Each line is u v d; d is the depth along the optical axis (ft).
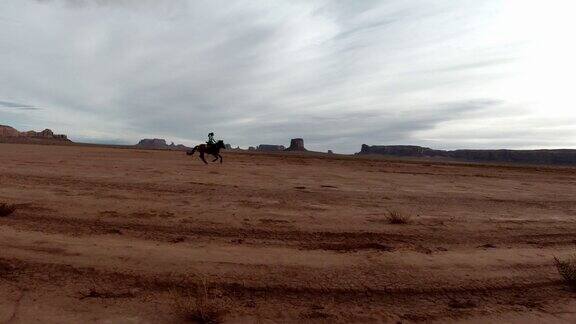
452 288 17.33
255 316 13.98
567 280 18.48
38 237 21.62
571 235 28.63
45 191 35.55
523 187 66.69
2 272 16.69
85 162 73.77
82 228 23.99
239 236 23.97
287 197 39.55
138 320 13.25
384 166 122.83
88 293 15.16
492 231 28.48
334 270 18.75
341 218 30.12
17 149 127.13
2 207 25.93
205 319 13.43
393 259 20.72
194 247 21.30
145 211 29.17
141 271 17.52
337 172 82.17
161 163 82.07
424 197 45.01
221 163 92.38
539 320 14.53
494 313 15.05
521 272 19.67
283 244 22.68
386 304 15.51
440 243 24.49
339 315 14.38
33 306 13.84
